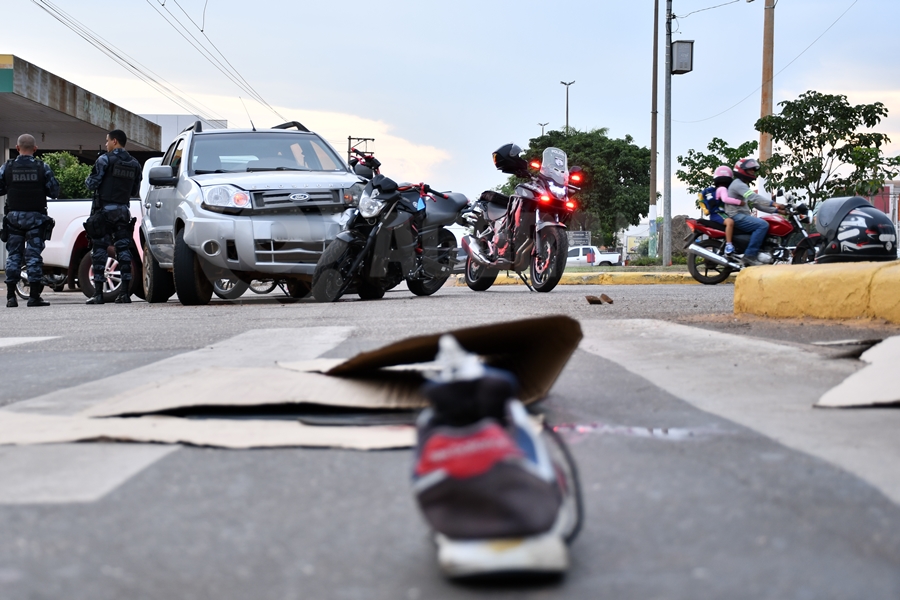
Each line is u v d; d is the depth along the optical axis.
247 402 3.16
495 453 1.53
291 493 2.28
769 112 22.81
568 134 61.47
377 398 3.20
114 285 12.38
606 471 2.45
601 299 8.43
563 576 1.66
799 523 1.99
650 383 3.83
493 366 3.34
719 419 3.08
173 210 10.19
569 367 4.32
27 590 1.67
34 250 10.83
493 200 11.91
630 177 60.69
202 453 2.70
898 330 5.27
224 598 1.62
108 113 25.80
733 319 6.54
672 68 24.91
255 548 1.88
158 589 1.67
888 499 2.14
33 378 4.53
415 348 2.96
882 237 8.52
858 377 3.51
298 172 10.18
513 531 1.50
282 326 6.83
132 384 4.11
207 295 10.34
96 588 1.67
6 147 26.66
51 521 2.08
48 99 21.84
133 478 2.43
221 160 10.48
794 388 3.62
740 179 12.45
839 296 6.04
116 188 11.21
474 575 1.57
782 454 2.58
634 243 60.81
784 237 12.30
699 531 1.94
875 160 18.20
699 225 12.97
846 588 1.62
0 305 11.54
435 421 1.58
